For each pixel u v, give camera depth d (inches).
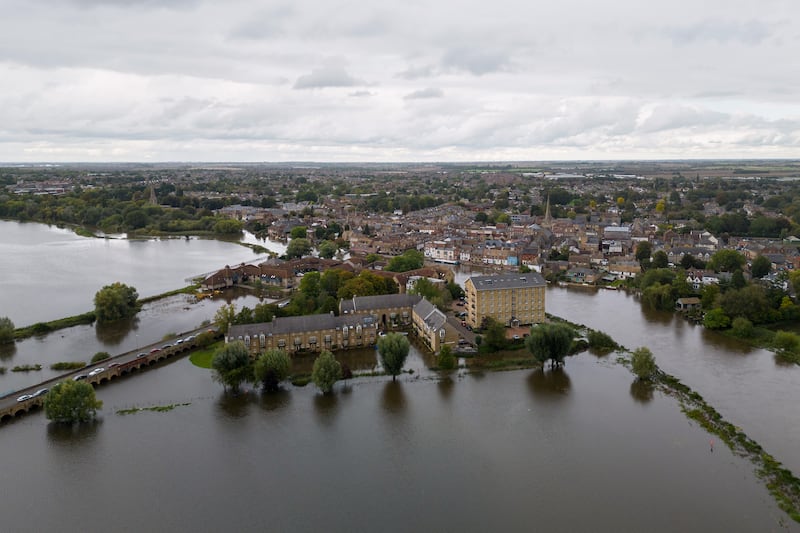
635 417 6692.9
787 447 5994.1
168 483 5472.4
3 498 5255.9
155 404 7062.0
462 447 6077.8
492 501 5196.9
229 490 5369.1
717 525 4847.4
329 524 4909.0
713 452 5935.0
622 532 4781.0
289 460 5851.4
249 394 7327.8
